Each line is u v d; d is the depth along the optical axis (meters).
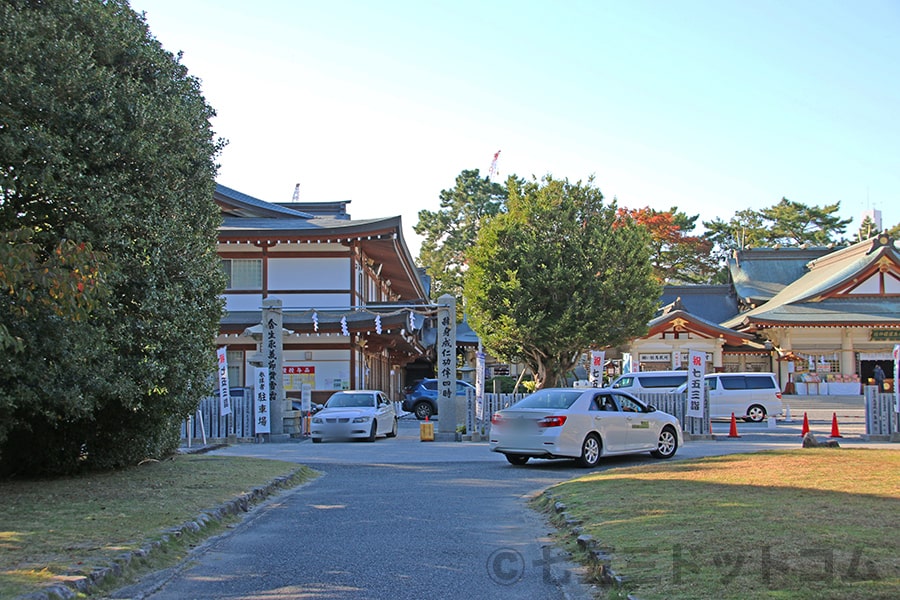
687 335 50.31
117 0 13.29
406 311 30.52
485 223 37.94
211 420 26.19
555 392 17.81
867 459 14.52
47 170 10.34
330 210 44.47
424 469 17.38
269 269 35.38
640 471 14.22
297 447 23.48
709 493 11.09
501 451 17.23
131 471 14.45
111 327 11.77
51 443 13.45
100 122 11.42
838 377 49.47
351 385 34.81
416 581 7.83
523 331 34.28
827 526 8.45
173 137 13.21
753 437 25.66
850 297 51.69
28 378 10.46
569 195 36.41
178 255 13.18
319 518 11.35
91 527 9.28
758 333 53.25
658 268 74.00
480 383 26.02
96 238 11.25
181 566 8.45
